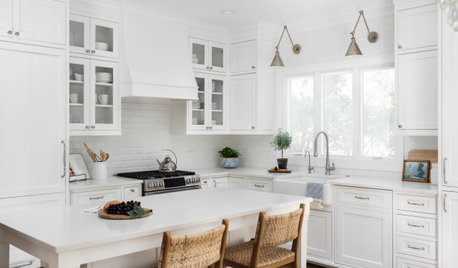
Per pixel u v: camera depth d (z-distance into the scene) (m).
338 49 4.99
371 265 4.06
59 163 3.79
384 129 4.74
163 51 4.86
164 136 5.52
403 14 4.07
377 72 4.79
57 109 3.78
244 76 5.55
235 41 5.66
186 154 5.78
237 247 3.02
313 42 5.23
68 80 3.86
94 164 4.52
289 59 5.49
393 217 3.91
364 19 4.61
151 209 2.65
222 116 5.67
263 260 2.77
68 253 1.94
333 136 5.18
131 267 2.54
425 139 4.29
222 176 5.41
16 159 3.54
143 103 5.29
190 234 2.28
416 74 3.99
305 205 3.19
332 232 4.36
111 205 2.55
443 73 3.59
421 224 3.73
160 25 4.88
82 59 4.25
